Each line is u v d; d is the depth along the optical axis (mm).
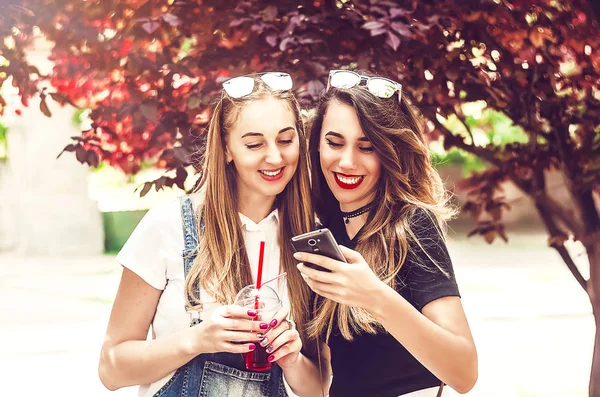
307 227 2877
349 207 2922
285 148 2723
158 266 2705
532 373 7742
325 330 2840
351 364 2754
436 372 2494
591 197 4461
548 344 9062
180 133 3854
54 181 17438
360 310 2650
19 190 17516
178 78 3928
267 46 3793
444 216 2838
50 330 9789
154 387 2707
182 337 2559
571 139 4359
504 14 3824
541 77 4160
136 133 3982
